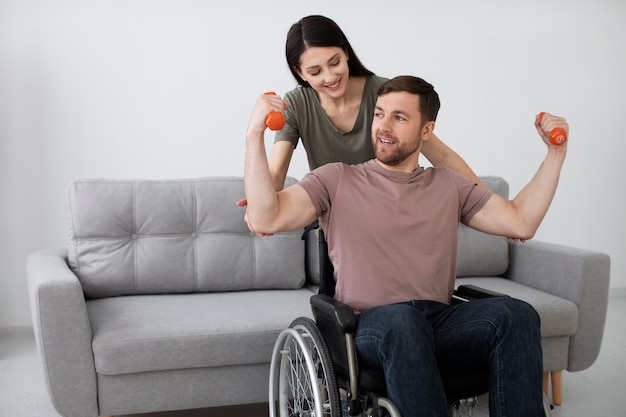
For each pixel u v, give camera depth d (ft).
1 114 11.21
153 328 7.68
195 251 9.41
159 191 9.41
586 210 14.38
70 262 9.14
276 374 7.14
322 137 7.08
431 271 6.23
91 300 9.02
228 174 12.24
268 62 12.23
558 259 9.36
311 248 9.92
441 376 5.94
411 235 6.22
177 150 11.96
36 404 8.90
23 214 11.45
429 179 6.49
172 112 11.88
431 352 5.49
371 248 6.16
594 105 14.11
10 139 11.28
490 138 13.46
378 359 5.64
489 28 13.26
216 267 9.37
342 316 5.75
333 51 6.49
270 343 7.88
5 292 11.52
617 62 14.17
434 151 7.30
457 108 13.24
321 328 6.49
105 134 11.63
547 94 13.75
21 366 10.25
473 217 6.60
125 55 11.60
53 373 7.37
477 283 9.93
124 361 7.45
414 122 6.28
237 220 9.57
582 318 9.01
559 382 9.18
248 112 12.22
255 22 12.12
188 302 8.82
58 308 7.32
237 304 8.71
